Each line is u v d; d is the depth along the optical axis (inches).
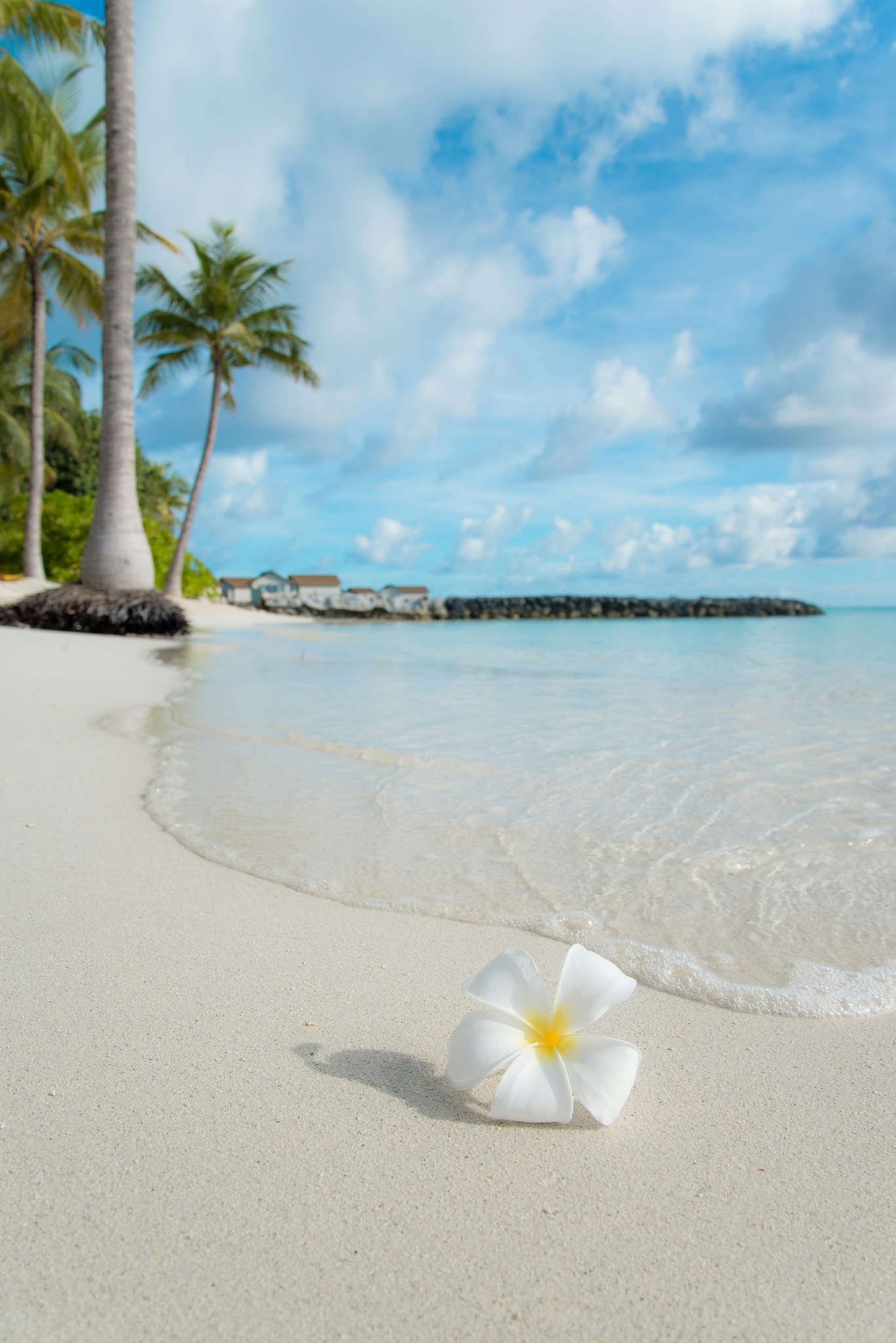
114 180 573.0
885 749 184.7
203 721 207.0
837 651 635.5
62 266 778.8
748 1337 34.7
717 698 287.0
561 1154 47.1
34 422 766.5
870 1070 57.1
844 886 96.1
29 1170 44.0
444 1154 46.7
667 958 75.2
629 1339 34.5
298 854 104.3
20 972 68.7
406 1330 34.7
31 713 201.5
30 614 545.6
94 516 599.2
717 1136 49.1
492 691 305.1
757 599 2736.2
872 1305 36.4
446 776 153.5
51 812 117.5
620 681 357.1
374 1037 60.1
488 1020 52.8
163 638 558.6
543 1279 37.7
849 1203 43.1
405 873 98.4
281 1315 35.2
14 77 590.2
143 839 107.7
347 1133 48.3
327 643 661.3
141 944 75.4
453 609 2272.4
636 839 114.7
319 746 180.1
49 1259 37.9
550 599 2411.4
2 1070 54.0
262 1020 62.0
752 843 113.3
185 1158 45.4
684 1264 38.7
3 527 1080.2
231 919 82.3
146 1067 54.8
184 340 919.0
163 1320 34.7
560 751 180.4
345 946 77.0
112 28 563.2
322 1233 40.1
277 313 954.7
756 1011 66.2
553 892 93.0
